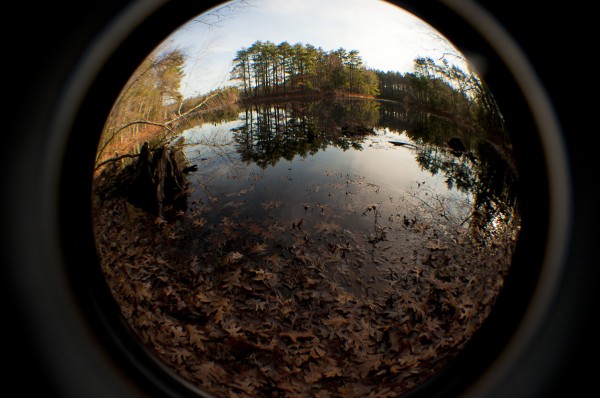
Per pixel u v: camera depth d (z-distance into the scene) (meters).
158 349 3.12
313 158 10.79
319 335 3.45
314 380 2.96
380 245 5.20
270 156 10.96
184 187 7.23
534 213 1.95
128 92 8.48
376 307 3.87
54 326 1.79
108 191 6.20
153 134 9.72
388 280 4.37
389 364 3.12
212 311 3.71
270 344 3.31
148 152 6.29
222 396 2.73
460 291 4.12
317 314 3.74
